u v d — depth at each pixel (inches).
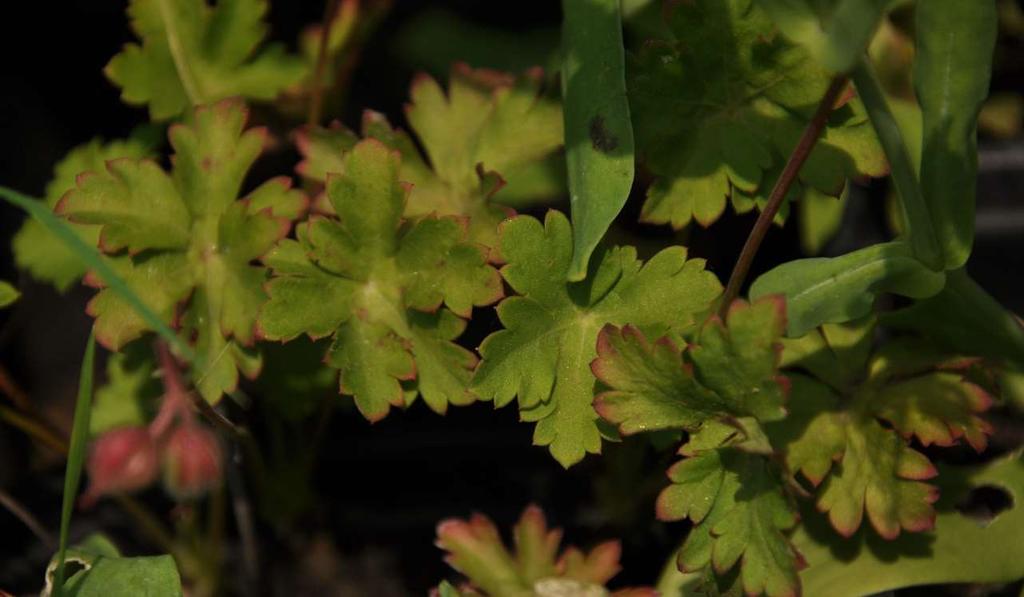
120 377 18.7
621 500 18.8
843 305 16.5
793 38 15.7
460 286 16.8
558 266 16.6
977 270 19.0
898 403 17.0
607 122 16.6
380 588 18.9
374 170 16.9
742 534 16.4
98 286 17.1
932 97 16.2
